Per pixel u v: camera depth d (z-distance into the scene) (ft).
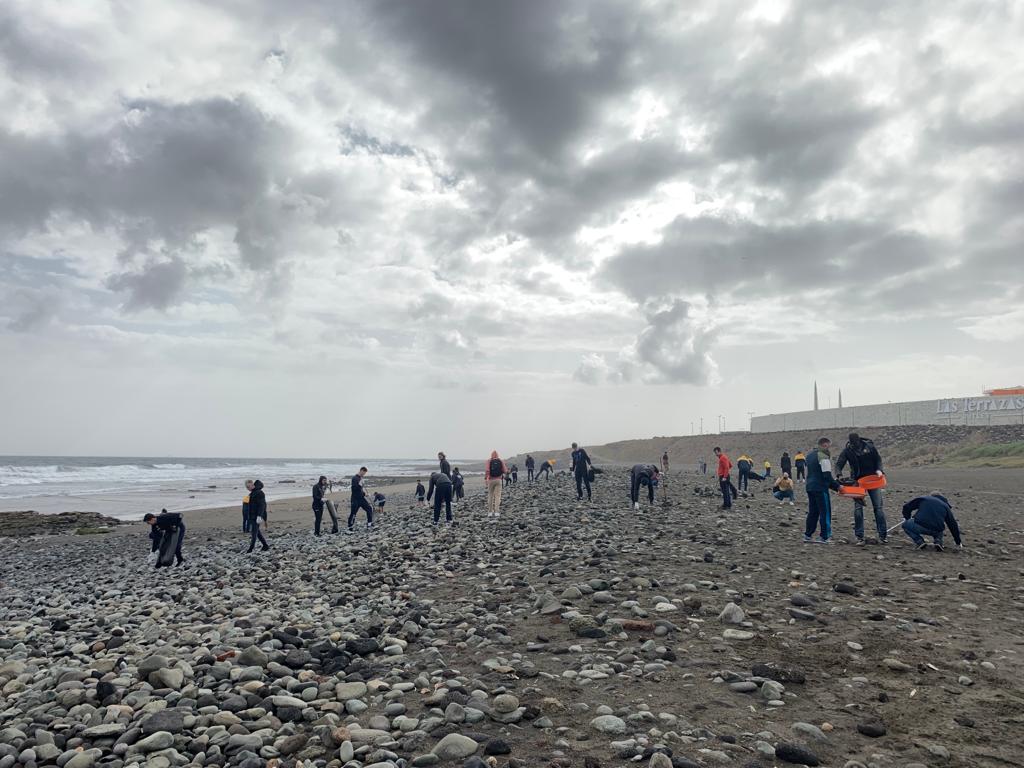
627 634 22.48
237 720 16.25
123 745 15.11
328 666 20.49
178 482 272.10
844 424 334.65
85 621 31.55
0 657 25.22
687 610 25.18
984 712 14.97
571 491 112.47
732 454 335.67
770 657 19.42
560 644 21.76
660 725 14.85
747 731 14.34
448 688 17.84
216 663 20.62
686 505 78.02
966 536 46.06
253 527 63.46
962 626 22.18
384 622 26.27
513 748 13.99
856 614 24.02
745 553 39.50
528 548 44.75
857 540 44.09
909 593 27.53
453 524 67.56
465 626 24.73
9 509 145.18
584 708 16.07
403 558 44.47
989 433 216.54
